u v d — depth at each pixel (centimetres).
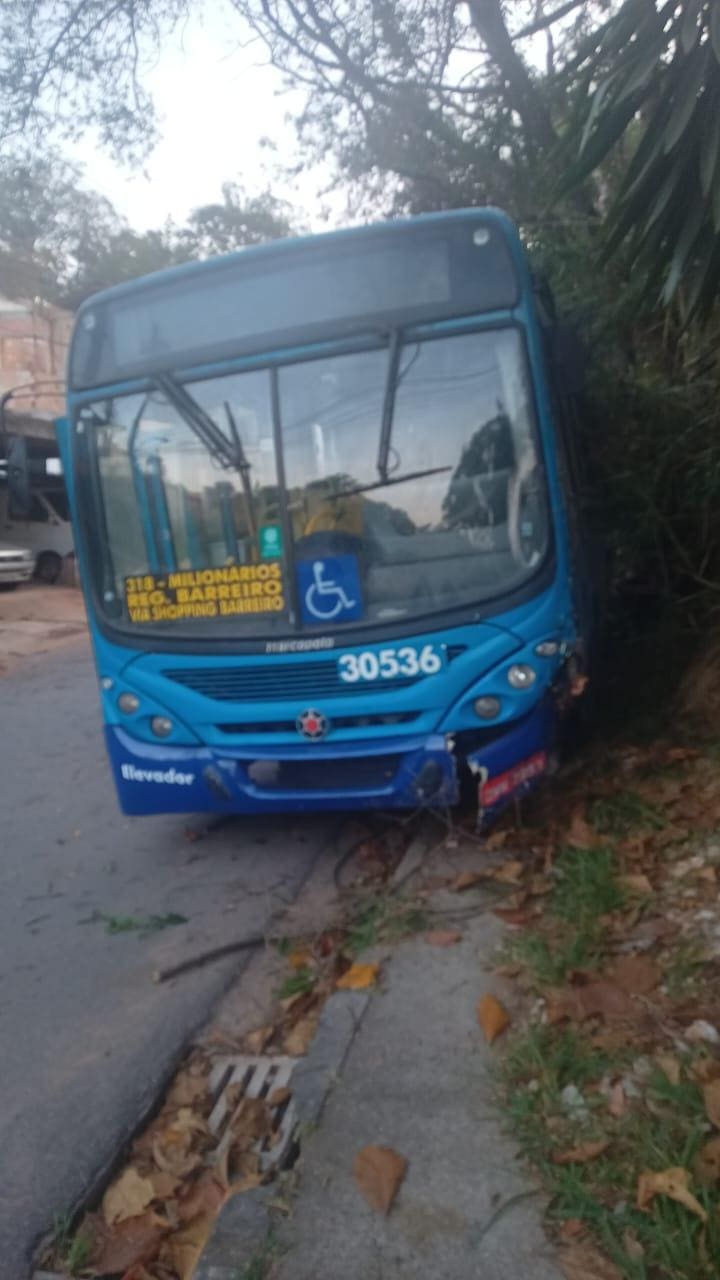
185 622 553
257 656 533
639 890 461
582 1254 276
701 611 768
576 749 647
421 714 522
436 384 520
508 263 516
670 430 742
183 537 552
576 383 567
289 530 532
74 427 572
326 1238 292
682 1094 320
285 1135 348
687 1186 281
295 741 536
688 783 569
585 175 521
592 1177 300
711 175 467
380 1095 350
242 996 452
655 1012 370
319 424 530
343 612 526
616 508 753
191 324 548
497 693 515
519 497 515
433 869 530
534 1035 364
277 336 534
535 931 447
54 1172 341
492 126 1017
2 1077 399
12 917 557
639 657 809
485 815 528
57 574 2353
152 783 568
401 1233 291
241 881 570
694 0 441
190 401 545
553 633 516
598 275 750
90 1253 309
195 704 550
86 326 570
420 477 522
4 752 931
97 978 477
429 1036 381
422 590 520
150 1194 330
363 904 502
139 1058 404
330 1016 401
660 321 783
